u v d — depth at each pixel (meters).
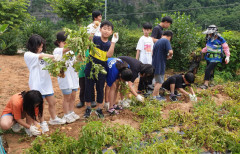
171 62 9.41
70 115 4.31
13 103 3.49
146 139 3.54
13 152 3.32
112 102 4.58
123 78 4.26
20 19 18.30
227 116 4.10
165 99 5.55
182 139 3.47
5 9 17.42
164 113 4.54
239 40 8.26
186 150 3.15
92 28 4.80
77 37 3.34
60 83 4.05
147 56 6.11
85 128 3.16
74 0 15.07
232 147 3.32
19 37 14.23
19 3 18.05
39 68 3.66
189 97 5.41
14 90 6.56
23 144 3.56
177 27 9.05
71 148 3.13
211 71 7.18
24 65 10.60
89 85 4.30
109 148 3.20
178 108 4.45
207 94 5.67
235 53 8.20
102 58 4.15
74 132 3.82
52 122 4.16
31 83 3.72
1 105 5.30
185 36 8.88
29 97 3.36
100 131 3.13
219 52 6.61
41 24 14.72
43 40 3.71
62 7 15.30
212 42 6.64
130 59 4.77
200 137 3.47
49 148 3.12
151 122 4.02
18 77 8.19
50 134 3.59
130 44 12.05
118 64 4.36
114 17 80.31
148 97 5.46
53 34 15.29
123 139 3.28
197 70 8.39
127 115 4.42
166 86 5.83
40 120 3.92
